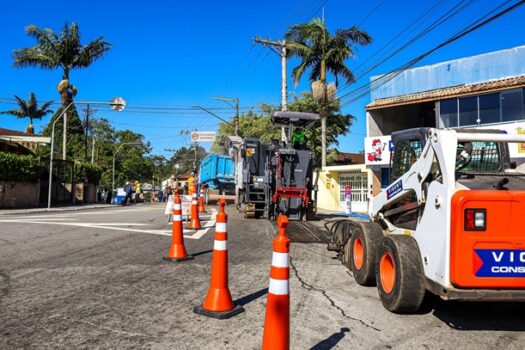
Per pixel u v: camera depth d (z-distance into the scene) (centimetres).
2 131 3566
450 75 2509
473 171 532
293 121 1631
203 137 4028
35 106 4975
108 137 7394
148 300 532
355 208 2842
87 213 1862
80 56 3434
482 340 437
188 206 1488
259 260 805
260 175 1719
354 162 5012
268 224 1453
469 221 407
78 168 3381
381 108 2658
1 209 2281
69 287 580
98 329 432
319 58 2820
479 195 407
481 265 405
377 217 657
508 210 409
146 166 7781
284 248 345
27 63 3400
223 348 395
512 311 529
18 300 520
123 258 783
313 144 3281
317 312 511
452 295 410
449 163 436
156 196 5556
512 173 512
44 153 3819
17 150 3030
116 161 7125
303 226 1400
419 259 480
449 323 482
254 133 4281
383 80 2778
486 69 2384
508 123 2059
